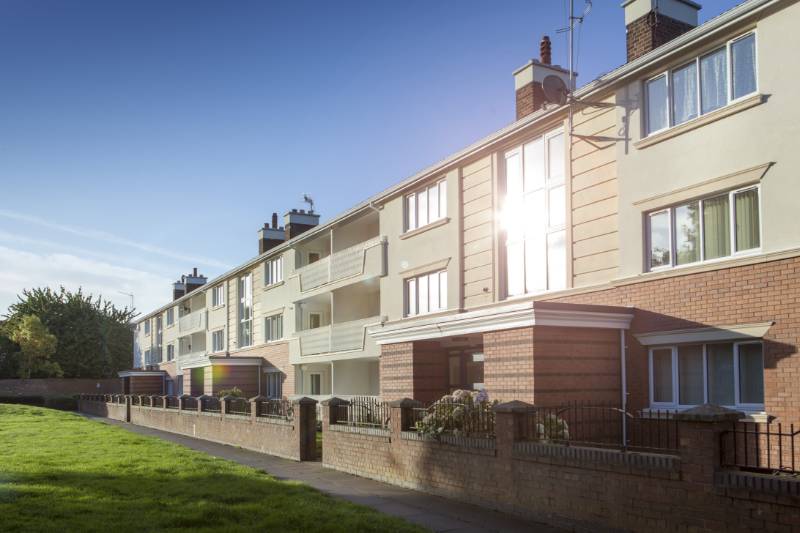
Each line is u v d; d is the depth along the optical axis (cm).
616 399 1499
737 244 1344
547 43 2069
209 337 4697
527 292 1877
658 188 1486
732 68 1369
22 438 2116
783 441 1212
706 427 853
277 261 3722
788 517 761
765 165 1281
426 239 2286
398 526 995
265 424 2112
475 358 1889
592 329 1489
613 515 966
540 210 1848
